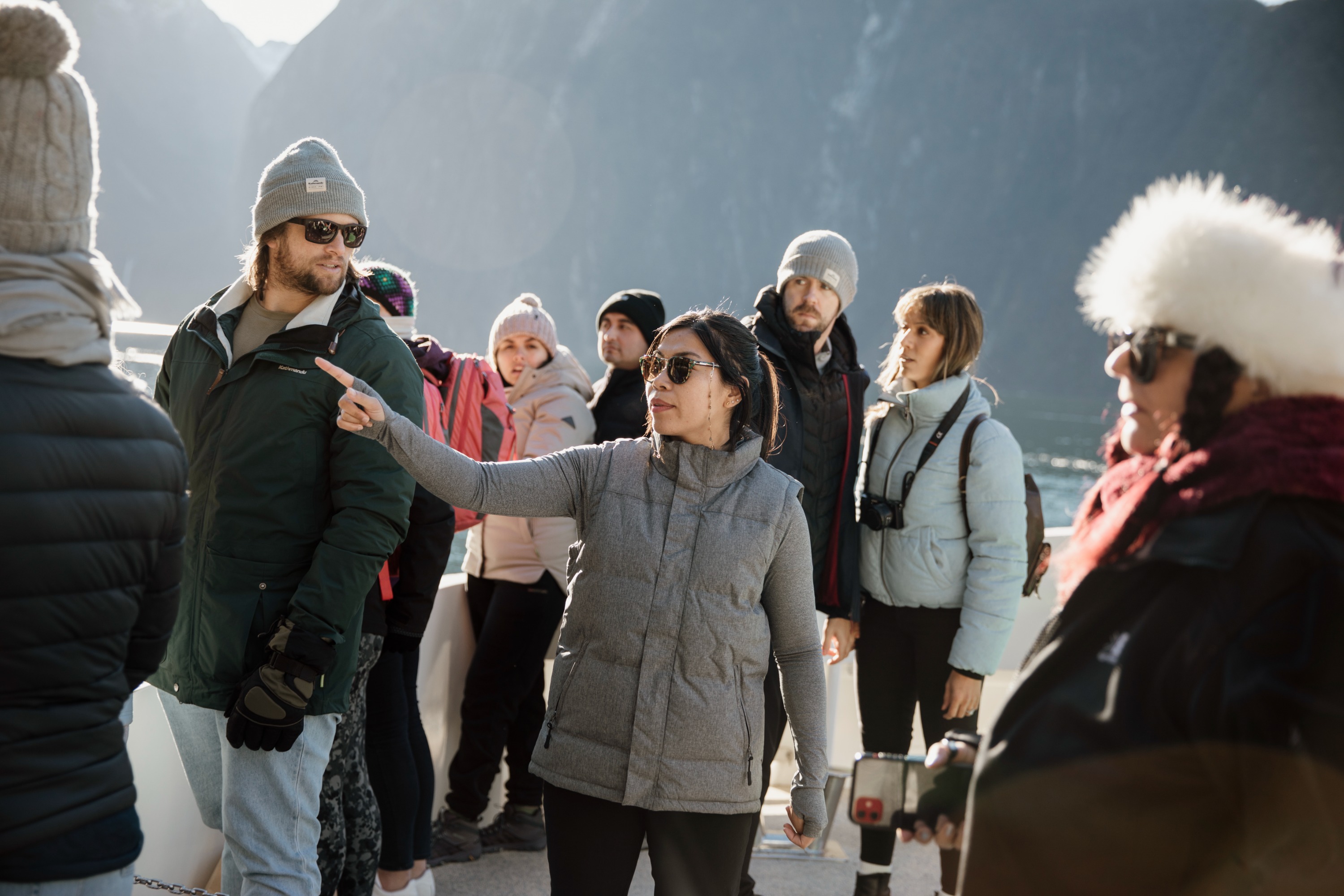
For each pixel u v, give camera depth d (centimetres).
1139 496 105
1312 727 85
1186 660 95
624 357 338
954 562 266
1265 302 96
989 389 283
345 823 228
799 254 272
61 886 111
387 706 254
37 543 107
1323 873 85
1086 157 16638
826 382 276
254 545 188
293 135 18438
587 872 173
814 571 273
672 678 172
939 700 274
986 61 17362
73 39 117
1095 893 101
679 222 17162
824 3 18375
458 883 290
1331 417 95
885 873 271
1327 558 89
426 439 172
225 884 201
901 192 17038
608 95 17700
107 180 18438
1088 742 101
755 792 177
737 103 17650
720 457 178
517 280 17112
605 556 176
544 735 180
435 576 231
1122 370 113
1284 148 15475
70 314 113
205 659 187
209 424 193
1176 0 17438
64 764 111
